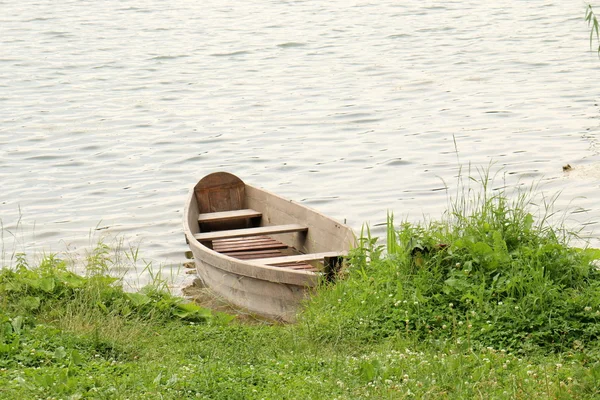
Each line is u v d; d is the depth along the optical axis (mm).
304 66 85250
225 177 40500
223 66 86312
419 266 25578
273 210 38312
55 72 83438
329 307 25797
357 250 28172
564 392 17969
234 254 35656
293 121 62750
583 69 78500
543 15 115125
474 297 23922
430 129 59000
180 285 33938
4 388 18391
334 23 113812
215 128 61156
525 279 24250
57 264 30844
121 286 28781
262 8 129625
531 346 21922
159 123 62844
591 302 23375
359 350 22797
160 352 22953
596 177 45969
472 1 131875
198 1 137125
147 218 42719
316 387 18812
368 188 46781
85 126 61906
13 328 23062
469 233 26938
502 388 18703
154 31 109688
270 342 23906
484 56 87500
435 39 99625
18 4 133000
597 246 35781
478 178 47219
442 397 18188
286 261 30656
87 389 18938
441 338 22656
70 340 22656
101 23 116250
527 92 69688
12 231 40875
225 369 20203
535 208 41500
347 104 67750
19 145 56781
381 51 92438
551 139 54812
